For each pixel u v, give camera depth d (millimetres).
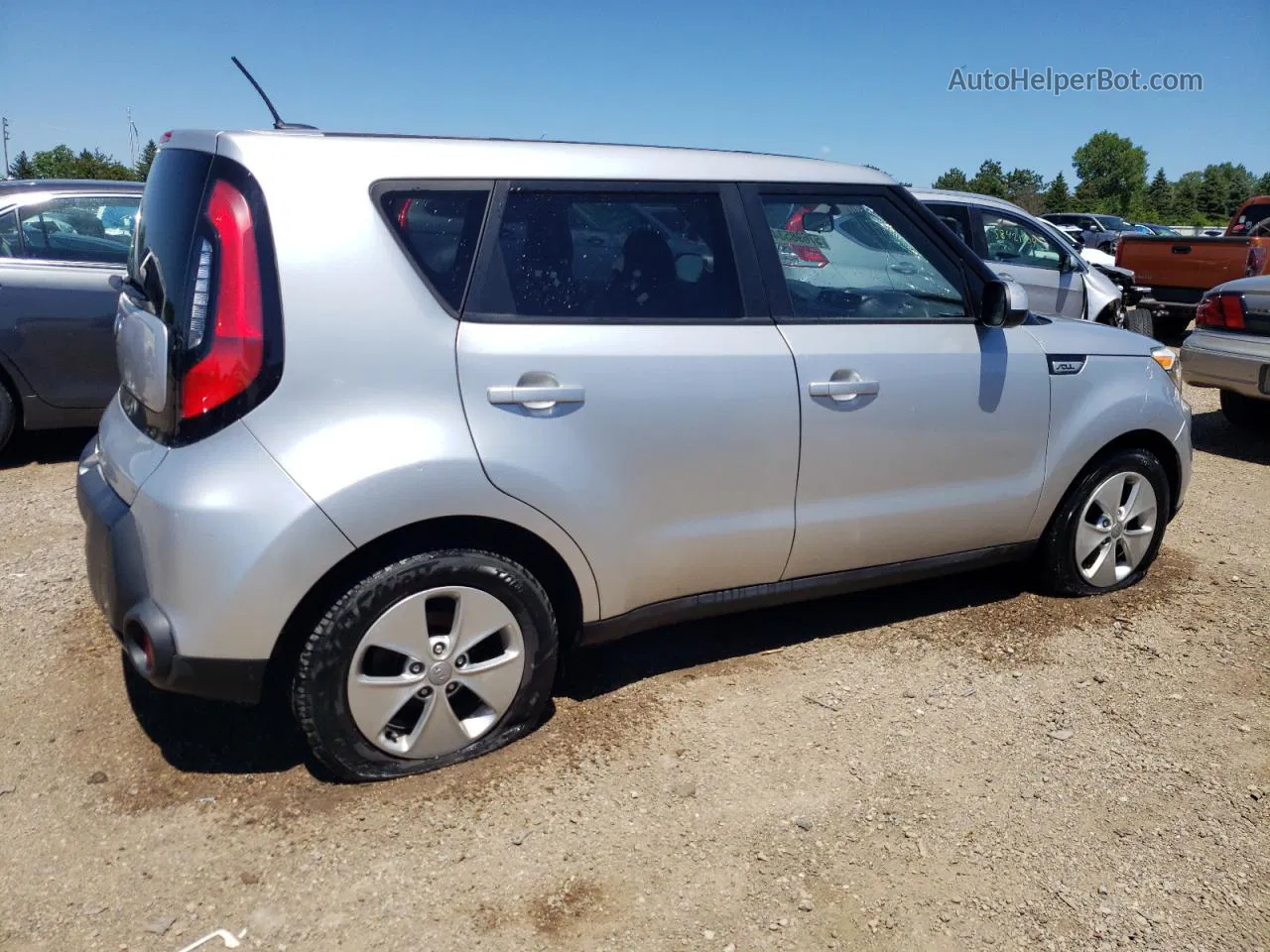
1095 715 3482
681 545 3322
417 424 2805
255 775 2998
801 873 2680
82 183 6316
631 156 3303
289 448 2684
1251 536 5383
